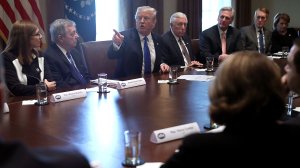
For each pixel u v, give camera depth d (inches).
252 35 213.9
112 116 81.3
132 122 76.6
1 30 164.4
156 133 64.3
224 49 188.7
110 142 64.9
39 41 118.3
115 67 154.3
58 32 127.9
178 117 79.7
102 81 106.3
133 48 148.3
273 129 40.2
